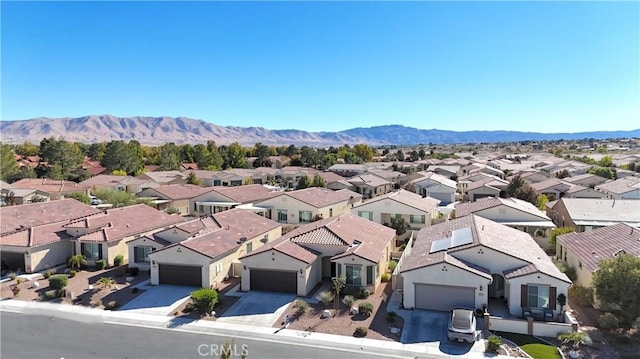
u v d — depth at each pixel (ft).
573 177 291.58
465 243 105.70
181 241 122.31
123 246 139.85
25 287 114.83
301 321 92.68
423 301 98.12
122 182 281.13
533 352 77.97
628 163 387.34
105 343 82.74
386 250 131.03
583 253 112.78
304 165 490.08
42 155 356.79
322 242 119.85
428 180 258.78
